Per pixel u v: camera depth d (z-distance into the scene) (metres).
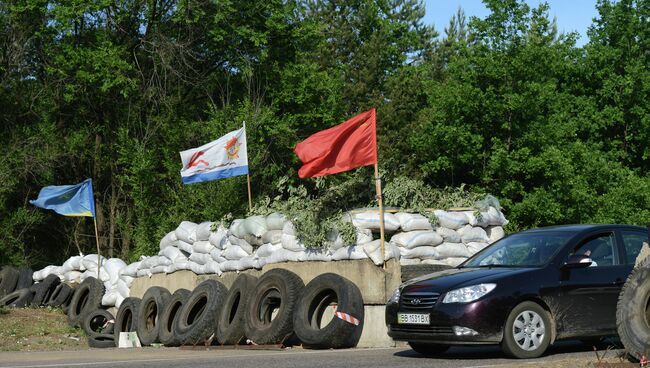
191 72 38.84
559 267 10.48
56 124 39.47
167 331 18.44
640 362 7.97
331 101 40.41
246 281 15.96
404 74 46.03
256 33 37.25
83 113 38.47
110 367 10.40
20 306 27.27
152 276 21.91
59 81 37.62
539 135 32.06
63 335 22.47
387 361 10.19
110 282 24.25
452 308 10.06
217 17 35.44
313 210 15.45
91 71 36.03
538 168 30.83
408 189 15.47
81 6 34.66
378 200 14.54
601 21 38.66
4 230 35.97
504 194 31.41
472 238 15.41
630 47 37.59
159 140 37.81
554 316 10.27
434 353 11.38
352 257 14.42
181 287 20.22
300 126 39.69
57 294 27.25
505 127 31.64
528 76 32.28
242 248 17.50
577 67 37.97
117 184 38.97
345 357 11.05
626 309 8.21
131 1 36.88
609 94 36.34
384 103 44.94
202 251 19.22
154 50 37.19
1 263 35.88
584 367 8.18
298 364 10.06
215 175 20.53
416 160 35.44
